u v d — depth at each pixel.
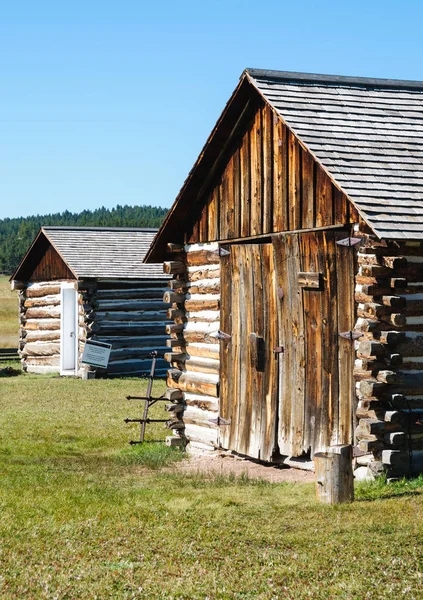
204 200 16.81
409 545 9.68
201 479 13.92
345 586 8.41
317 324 13.91
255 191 15.34
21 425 19.83
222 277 16.27
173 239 17.75
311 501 11.95
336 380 13.55
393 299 12.76
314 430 13.96
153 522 11.02
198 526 10.78
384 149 13.90
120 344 30.97
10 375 32.56
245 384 15.62
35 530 10.73
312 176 13.95
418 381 13.05
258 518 11.08
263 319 15.16
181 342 17.72
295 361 14.41
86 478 14.04
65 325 32.50
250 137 15.47
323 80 15.32
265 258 15.09
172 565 9.27
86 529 10.77
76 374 31.42
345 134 14.06
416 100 15.70
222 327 16.27
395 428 12.86
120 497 12.48
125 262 32.00
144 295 31.59
